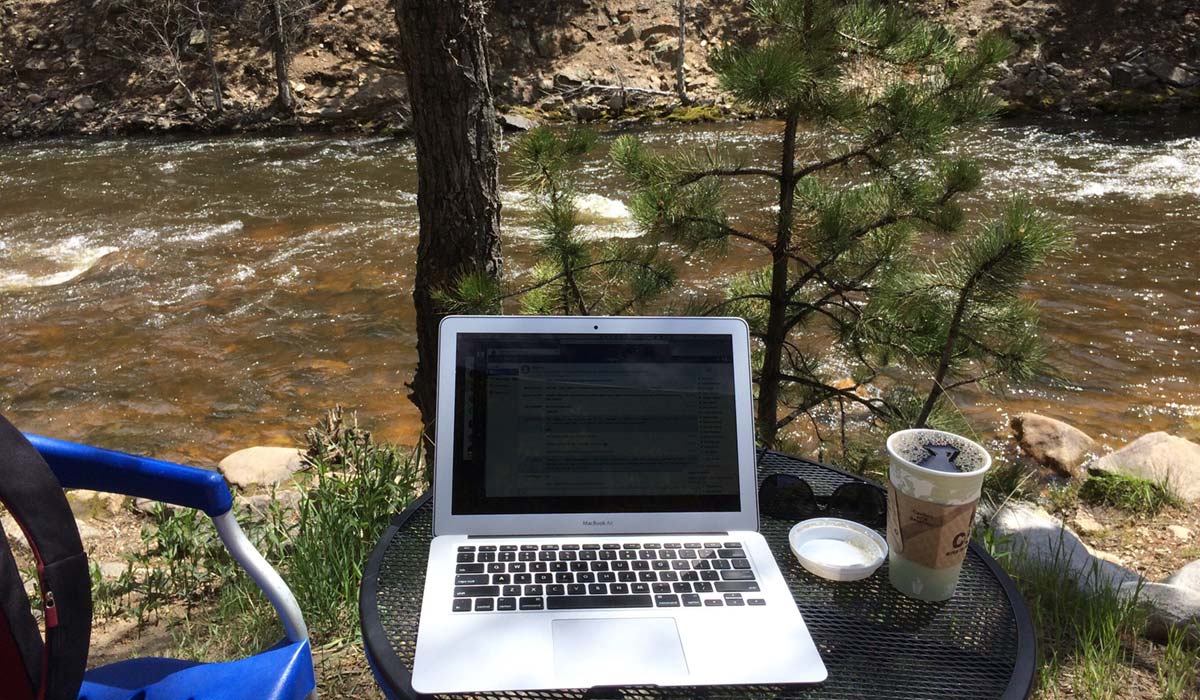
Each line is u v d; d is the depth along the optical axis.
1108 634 2.81
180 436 6.42
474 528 1.88
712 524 1.91
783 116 3.78
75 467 1.70
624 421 1.92
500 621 1.63
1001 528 3.77
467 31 3.81
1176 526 4.38
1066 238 3.58
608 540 1.87
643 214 3.84
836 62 3.61
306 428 6.47
